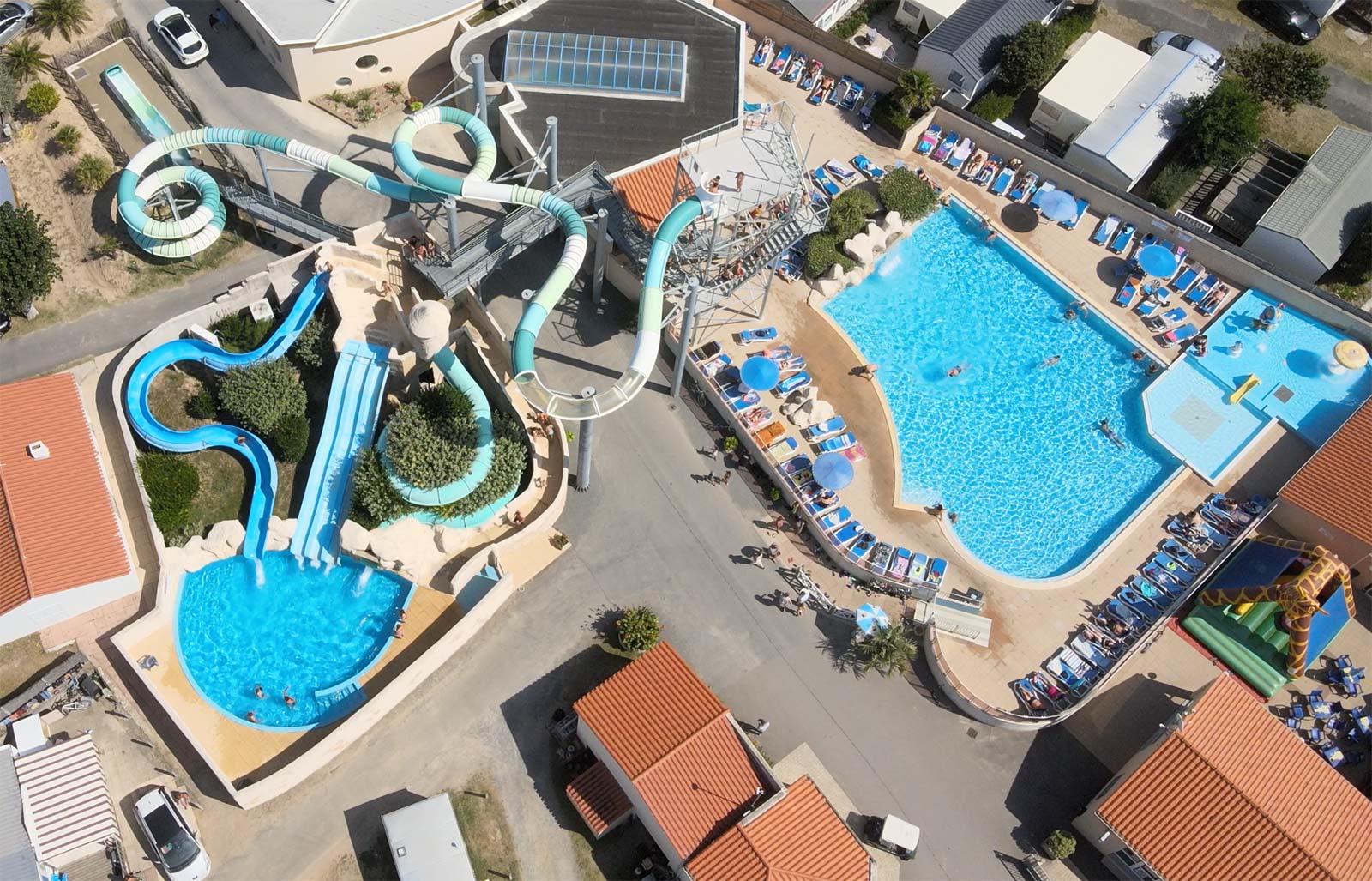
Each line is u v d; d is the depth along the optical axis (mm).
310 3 65312
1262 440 63406
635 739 48375
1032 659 56094
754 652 55031
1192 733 50250
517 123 63938
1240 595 56875
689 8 69812
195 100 66375
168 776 49188
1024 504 61250
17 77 63906
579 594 55562
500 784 50656
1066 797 52906
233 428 57594
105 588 51844
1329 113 77375
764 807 46656
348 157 65688
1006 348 66250
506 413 59312
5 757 47281
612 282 64125
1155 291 67938
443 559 55656
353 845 48844
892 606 56938
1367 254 68500
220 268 61938
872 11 77625
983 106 72875
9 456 52312
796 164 60469
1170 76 73500
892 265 68375
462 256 58906
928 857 51031
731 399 61125
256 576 54844
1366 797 52188
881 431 61906
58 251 60875
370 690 52438
